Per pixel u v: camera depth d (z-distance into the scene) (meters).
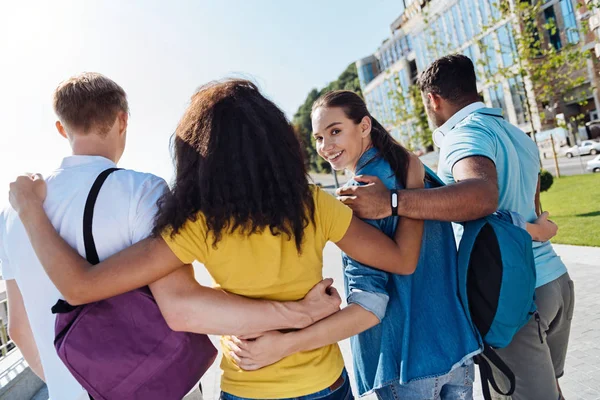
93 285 1.36
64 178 1.57
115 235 1.51
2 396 3.90
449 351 1.70
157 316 1.45
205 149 1.38
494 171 1.80
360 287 1.66
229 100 1.44
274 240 1.44
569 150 32.22
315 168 64.19
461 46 37.53
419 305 1.77
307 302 1.50
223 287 1.48
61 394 1.53
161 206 1.44
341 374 1.58
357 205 1.68
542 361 1.90
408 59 47.88
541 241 2.07
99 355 1.38
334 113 2.03
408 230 1.70
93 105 1.64
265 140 1.42
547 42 33.53
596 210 11.40
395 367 1.74
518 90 18.00
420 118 23.78
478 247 1.73
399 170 1.86
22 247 1.56
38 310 1.55
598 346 3.99
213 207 1.36
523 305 1.71
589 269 6.41
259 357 1.44
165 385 1.42
